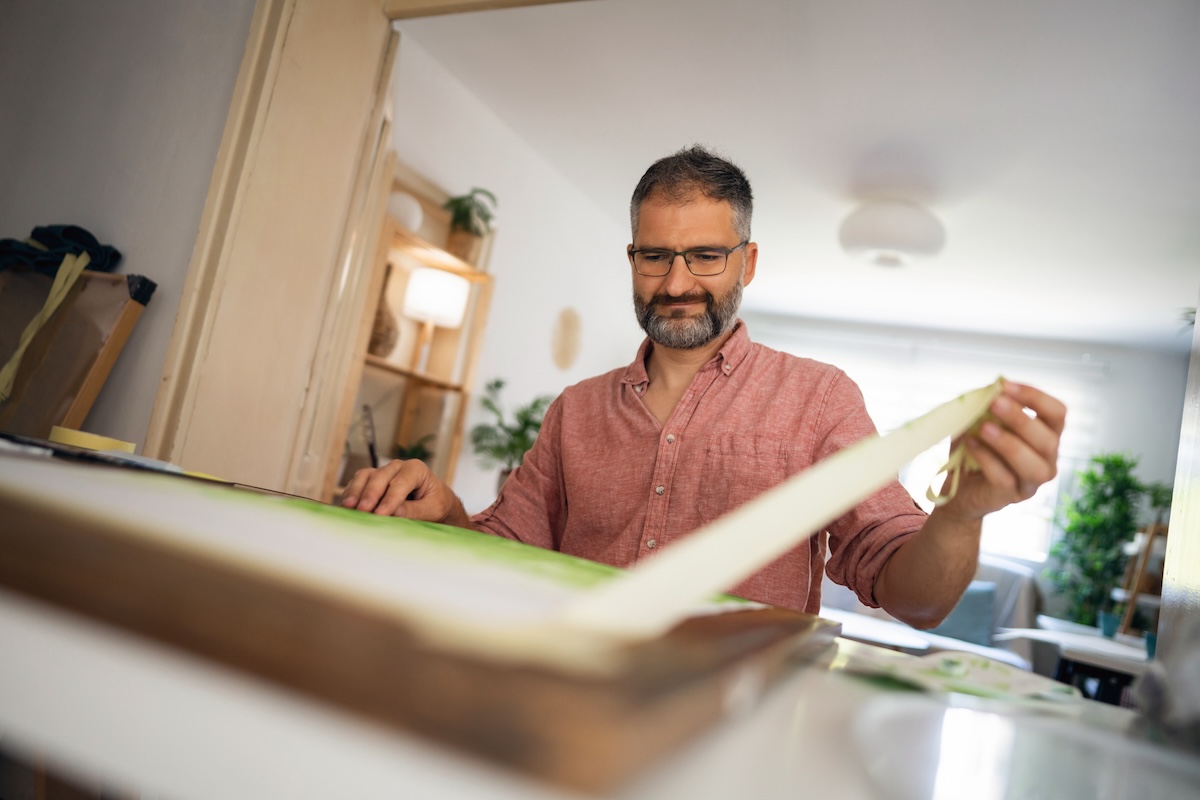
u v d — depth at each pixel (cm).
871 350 696
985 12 281
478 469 421
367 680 20
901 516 92
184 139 201
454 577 36
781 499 32
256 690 19
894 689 41
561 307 492
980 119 354
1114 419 630
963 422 48
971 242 494
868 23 297
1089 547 589
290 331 185
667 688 22
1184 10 265
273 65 169
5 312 195
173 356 163
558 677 21
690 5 304
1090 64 302
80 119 221
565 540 129
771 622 46
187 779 19
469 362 382
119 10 223
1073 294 548
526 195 450
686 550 29
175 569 28
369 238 255
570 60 357
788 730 29
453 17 336
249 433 179
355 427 345
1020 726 38
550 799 16
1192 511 51
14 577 26
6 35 242
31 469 46
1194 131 336
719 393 122
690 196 119
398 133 351
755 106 373
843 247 455
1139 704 43
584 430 132
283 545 36
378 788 17
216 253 166
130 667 21
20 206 225
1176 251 455
